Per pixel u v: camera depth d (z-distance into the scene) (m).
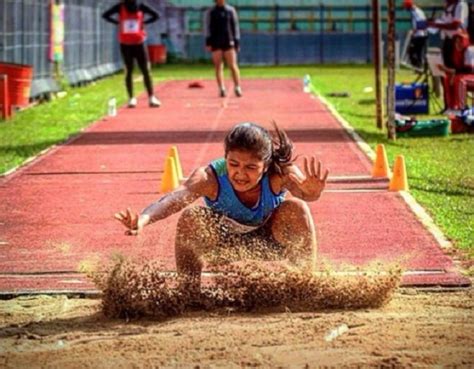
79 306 9.95
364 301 9.55
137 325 9.12
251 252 9.77
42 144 22.41
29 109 30.73
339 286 9.59
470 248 12.08
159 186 16.88
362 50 62.72
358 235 12.89
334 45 62.75
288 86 41.34
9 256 12.07
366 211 14.40
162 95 36.78
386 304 9.59
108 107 29.81
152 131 24.88
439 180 17.08
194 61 62.72
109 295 9.40
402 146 21.58
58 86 36.38
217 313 9.46
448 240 12.55
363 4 62.47
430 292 10.26
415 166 18.62
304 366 7.58
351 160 19.53
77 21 42.16
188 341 8.34
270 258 9.80
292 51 62.84
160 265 11.31
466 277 10.77
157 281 9.48
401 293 10.20
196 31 62.56
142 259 11.60
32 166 19.20
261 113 29.61
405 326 8.66
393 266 9.97
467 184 16.70
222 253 9.75
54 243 12.72
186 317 9.34
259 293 9.59
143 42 31.48
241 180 9.44
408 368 7.47
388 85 22.48
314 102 33.25
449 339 8.21
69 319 9.41
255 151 9.33
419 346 8.02
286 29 62.72
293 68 57.38
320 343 8.16
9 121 27.27
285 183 9.62
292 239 9.69
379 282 9.55
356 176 17.53
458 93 26.00
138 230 8.95
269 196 9.62
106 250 12.27
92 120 27.61
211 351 8.03
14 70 28.34
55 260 11.84
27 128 25.58
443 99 28.28
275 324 8.90
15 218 14.33
